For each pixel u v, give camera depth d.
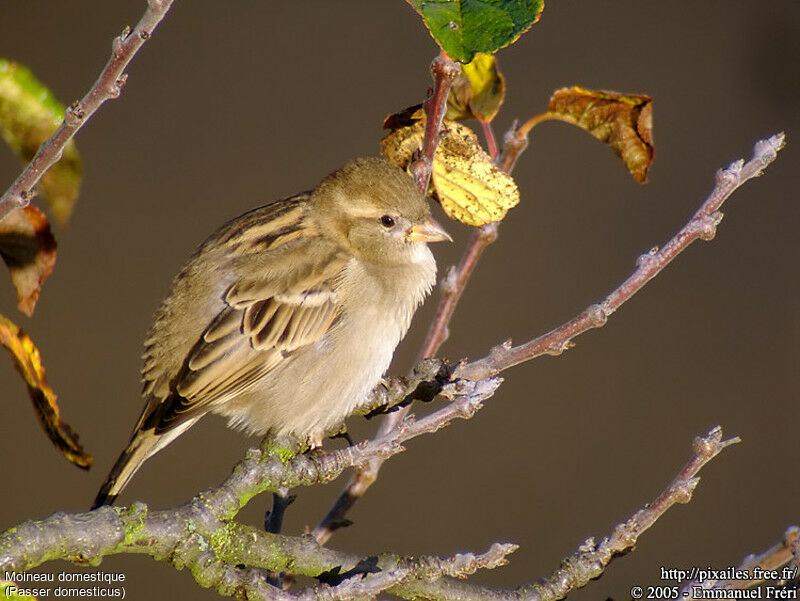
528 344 4.20
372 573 4.15
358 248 4.29
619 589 4.45
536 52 5.09
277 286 4.28
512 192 4.21
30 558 4.13
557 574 4.18
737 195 4.85
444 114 4.21
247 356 4.27
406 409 4.23
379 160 4.30
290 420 4.28
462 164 4.21
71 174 4.20
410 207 4.29
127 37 4.14
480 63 4.23
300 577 4.33
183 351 4.27
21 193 4.15
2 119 4.19
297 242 4.29
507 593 4.17
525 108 4.90
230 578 4.15
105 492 4.26
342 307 4.29
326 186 4.30
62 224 4.20
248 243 4.29
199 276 4.28
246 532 4.16
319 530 4.22
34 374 4.17
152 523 4.15
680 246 4.18
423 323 4.54
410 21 5.31
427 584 4.17
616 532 4.18
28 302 4.20
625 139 4.23
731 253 4.73
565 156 4.90
